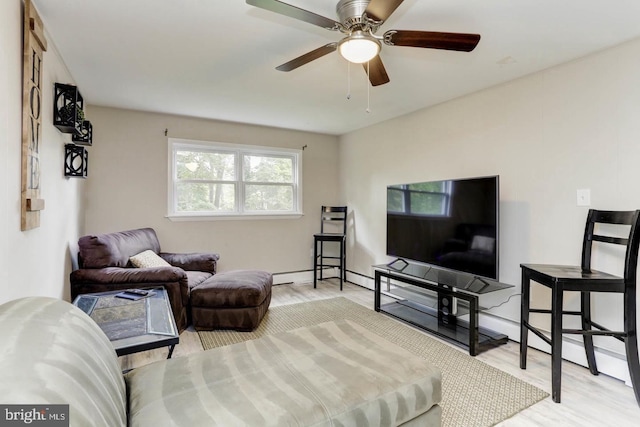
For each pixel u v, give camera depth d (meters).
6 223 1.41
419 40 1.67
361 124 4.40
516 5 1.74
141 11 1.84
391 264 3.61
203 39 2.15
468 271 2.73
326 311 3.51
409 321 3.11
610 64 2.19
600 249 2.23
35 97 1.74
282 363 1.41
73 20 1.92
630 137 2.10
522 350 2.27
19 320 0.92
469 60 2.41
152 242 3.60
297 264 4.87
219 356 1.48
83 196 3.45
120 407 1.00
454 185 2.87
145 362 2.37
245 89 3.06
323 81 2.87
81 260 2.76
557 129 2.47
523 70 2.58
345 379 1.28
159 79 2.84
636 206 2.08
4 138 1.39
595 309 2.27
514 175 2.76
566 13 1.81
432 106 3.53
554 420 1.72
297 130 4.78
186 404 1.11
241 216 4.41
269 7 1.44
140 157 3.82
